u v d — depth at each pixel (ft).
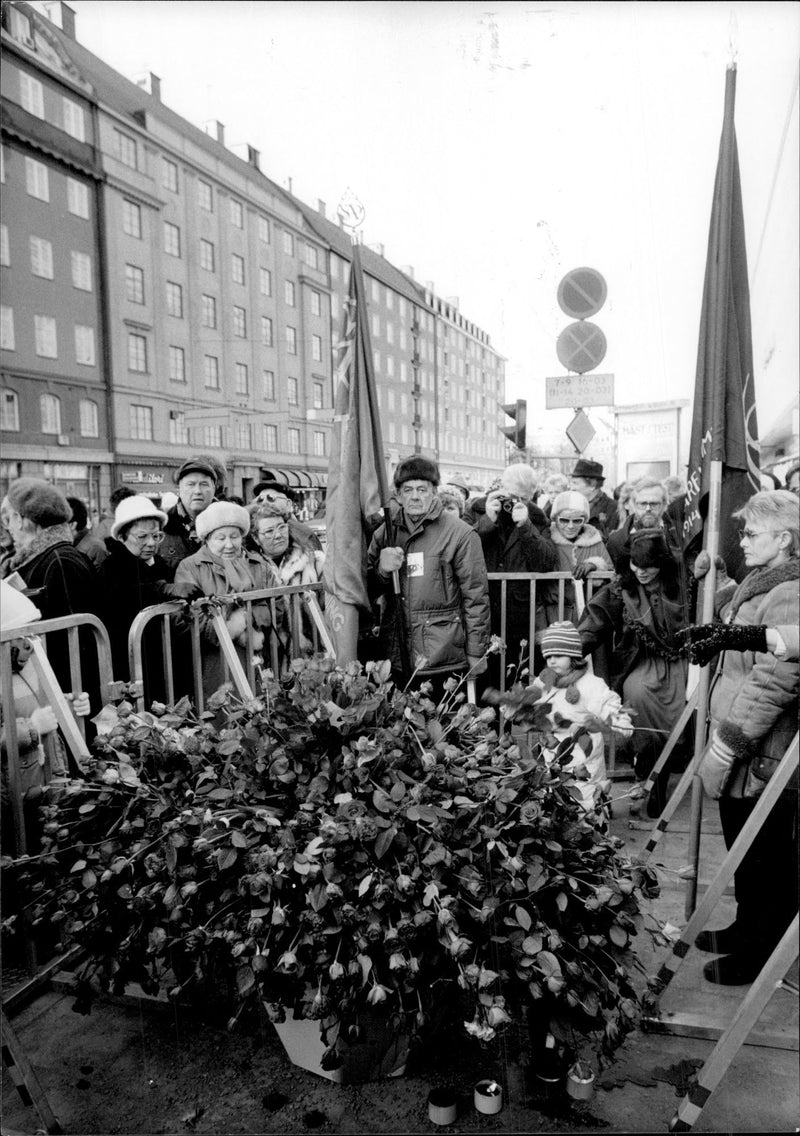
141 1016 7.15
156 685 9.52
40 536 8.11
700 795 8.07
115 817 6.85
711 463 8.14
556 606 12.01
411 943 5.57
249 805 6.17
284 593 10.62
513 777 6.17
